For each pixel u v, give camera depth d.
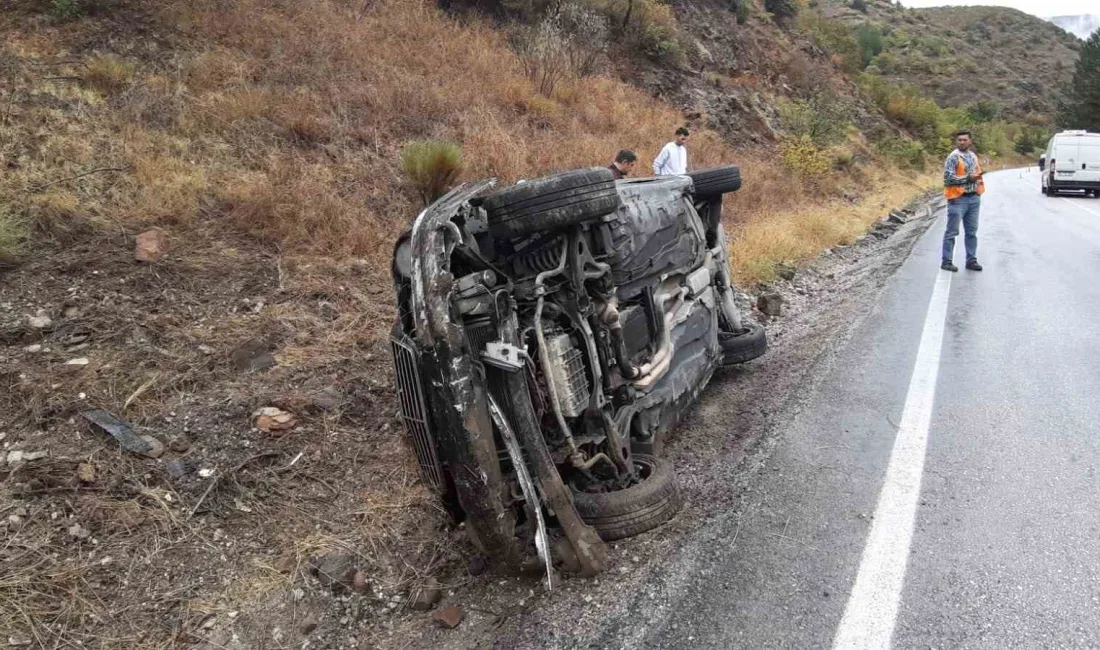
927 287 8.61
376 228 7.38
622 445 3.67
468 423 2.96
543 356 3.31
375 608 3.27
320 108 9.23
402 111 10.21
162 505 3.75
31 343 4.74
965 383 5.33
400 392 3.23
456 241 3.12
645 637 2.82
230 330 5.39
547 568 3.06
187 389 4.71
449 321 2.97
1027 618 2.79
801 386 5.50
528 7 17.11
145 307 5.37
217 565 3.47
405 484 4.16
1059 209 18.11
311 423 4.62
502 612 3.13
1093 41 55.12
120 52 8.71
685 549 3.38
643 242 4.18
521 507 3.28
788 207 15.09
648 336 4.24
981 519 3.50
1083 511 3.52
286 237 6.65
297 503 3.97
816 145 21.27
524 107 12.82
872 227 15.13
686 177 5.60
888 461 4.16
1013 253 10.87
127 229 6.10
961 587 3.00
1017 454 4.15
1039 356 5.83
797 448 4.41
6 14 8.70
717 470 4.21
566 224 3.30
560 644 2.85
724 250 6.25
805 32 32.47
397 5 14.25
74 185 6.28
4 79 7.27
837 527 3.51
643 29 20.12
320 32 11.45
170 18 9.82
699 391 5.07
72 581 3.24
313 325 5.74
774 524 3.56
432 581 3.37
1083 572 3.05
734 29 25.78
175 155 7.22
